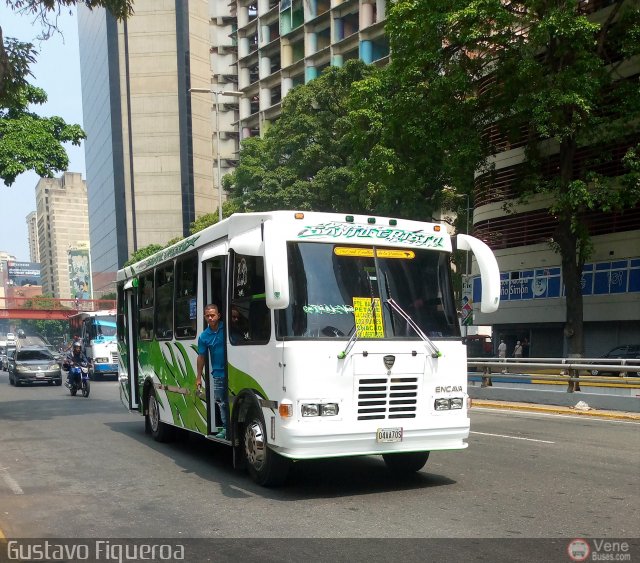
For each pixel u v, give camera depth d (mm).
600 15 24266
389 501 6406
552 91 18438
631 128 20250
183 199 103875
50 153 21094
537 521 5676
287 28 56125
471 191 21734
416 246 7250
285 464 6840
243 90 63156
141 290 11773
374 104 23453
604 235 26719
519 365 16375
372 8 47625
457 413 6988
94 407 17188
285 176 33500
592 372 18078
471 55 22203
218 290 8359
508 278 31234
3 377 36688
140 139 104125
